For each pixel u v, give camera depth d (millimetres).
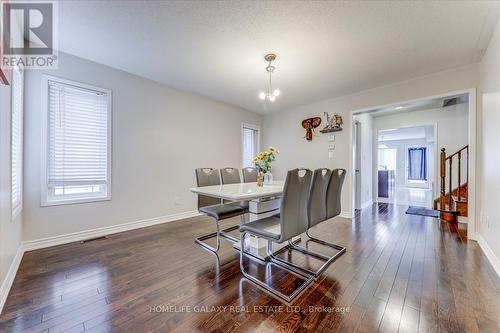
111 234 2971
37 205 2436
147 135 3412
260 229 1812
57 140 2607
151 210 3457
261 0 1729
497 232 1979
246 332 1238
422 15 1884
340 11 1843
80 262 2117
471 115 2734
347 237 2836
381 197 6168
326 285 1715
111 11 1869
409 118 5055
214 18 1951
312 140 4566
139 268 2006
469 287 1650
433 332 1222
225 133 4621
